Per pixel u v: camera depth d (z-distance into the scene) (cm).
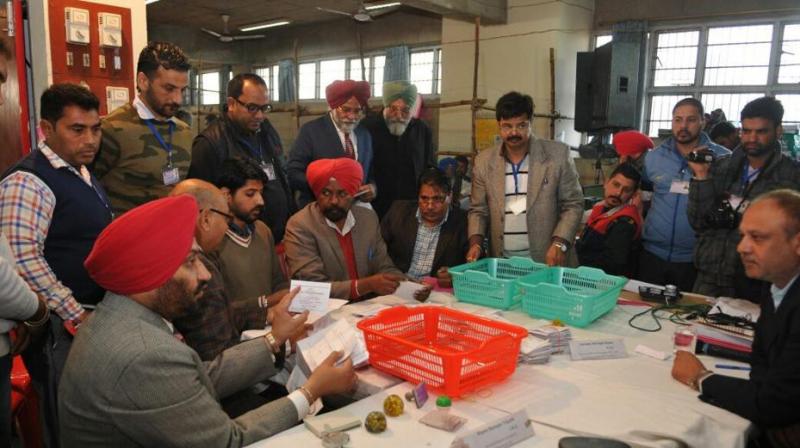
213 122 270
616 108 648
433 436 117
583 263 294
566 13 716
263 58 1245
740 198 239
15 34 300
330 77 1139
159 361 107
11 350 158
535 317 196
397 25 1005
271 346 150
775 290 146
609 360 160
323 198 233
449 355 130
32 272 166
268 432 122
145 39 334
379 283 224
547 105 724
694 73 723
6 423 163
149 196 222
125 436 108
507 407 129
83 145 178
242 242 209
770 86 672
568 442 106
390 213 284
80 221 181
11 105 304
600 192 527
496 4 731
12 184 168
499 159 275
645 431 116
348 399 157
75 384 110
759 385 128
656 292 221
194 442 109
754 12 661
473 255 250
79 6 308
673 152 297
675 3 708
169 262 111
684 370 144
